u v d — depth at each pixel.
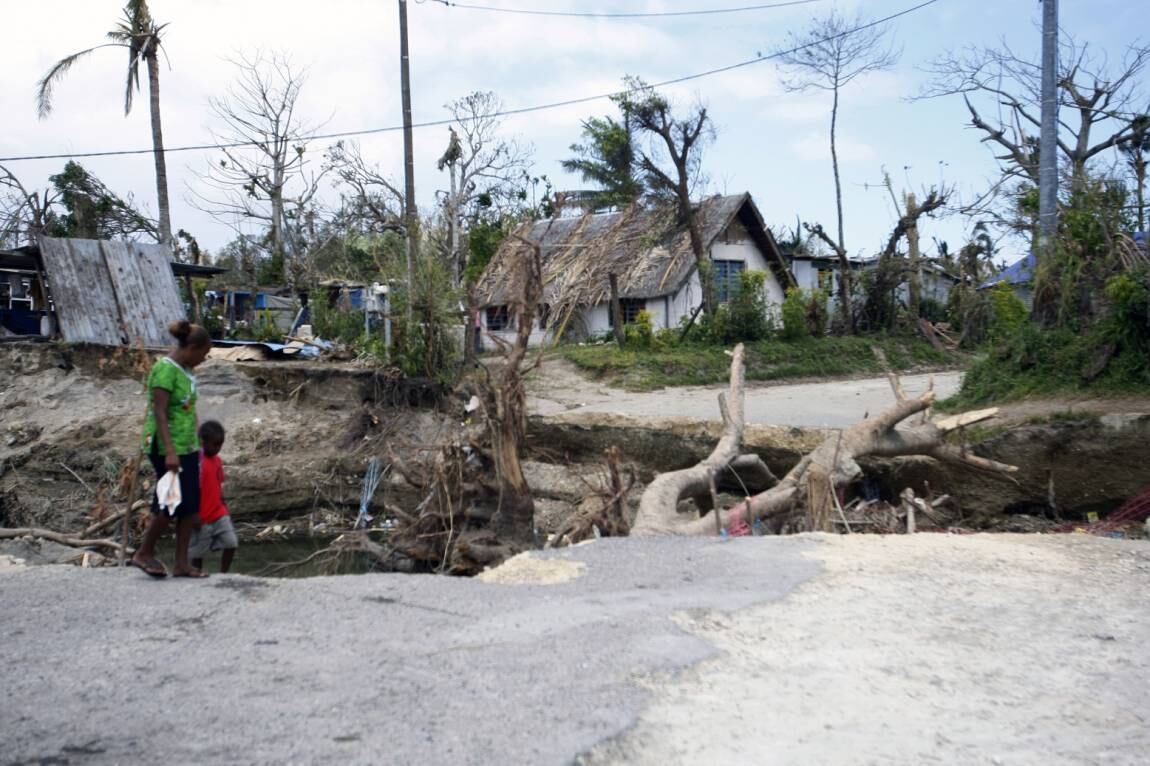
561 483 16.72
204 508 8.95
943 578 6.74
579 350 27.14
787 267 35.12
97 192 36.00
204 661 4.82
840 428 14.92
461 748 3.85
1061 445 12.70
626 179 31.00
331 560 12.40
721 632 5.44
